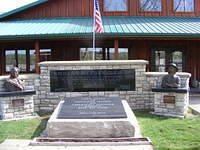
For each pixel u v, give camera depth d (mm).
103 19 11562
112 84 6848
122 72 6855
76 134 4332
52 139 4105
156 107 6254
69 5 12227
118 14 12391
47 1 12133
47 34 8852
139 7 12492
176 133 4461
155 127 4902
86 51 11586
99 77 6812
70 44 11570
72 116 4531
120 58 11750
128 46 11727
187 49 11852
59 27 9867
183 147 3695
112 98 5816
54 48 11680
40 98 6848
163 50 11883
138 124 5164
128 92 6902
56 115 4746
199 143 3900
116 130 4328
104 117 4516
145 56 11703
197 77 11867
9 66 11953
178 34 9039
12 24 10922
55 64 6734
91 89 6820
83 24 10438
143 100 6965
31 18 12312
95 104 5273
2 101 5641
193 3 12812
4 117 5660
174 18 12266
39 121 5551
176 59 11945
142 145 3830
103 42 11594
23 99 5930
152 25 10320
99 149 3656
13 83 5836
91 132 4332
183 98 5785
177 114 5867
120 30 9180
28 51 11992
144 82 6957
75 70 6785
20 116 5883
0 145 3867
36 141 4000
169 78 6094
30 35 8875
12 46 11891
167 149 3629
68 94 6797
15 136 4410
